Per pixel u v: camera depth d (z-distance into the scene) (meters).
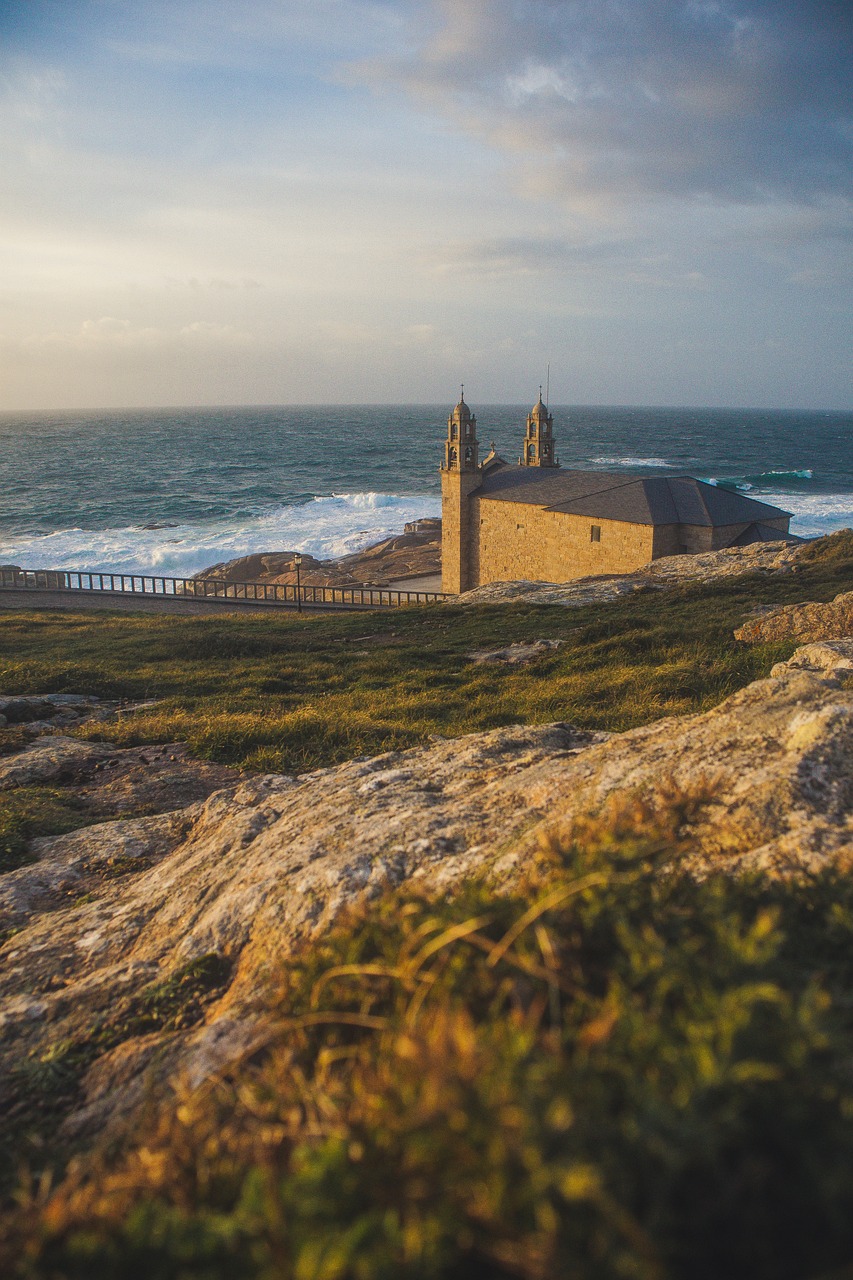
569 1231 1.11
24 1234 1.52
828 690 4.65
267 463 178.25
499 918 1.96
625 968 1.71
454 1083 1.31
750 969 1.59
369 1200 1.30
